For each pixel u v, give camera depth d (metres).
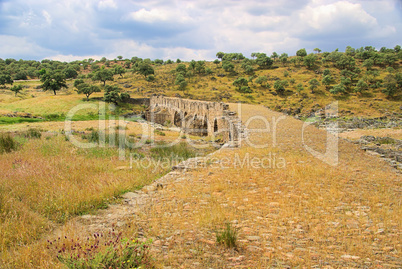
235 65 151.38
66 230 5.94
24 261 4.61
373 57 135.12
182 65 135.50
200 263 4.58
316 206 7.45
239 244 5.29
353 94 98.31
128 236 5.48
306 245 5.25
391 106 84.81
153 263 4.48
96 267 4.01
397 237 5.61
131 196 8.65
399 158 15.03
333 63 137.12
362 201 7.97
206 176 10.64
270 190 8.86
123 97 82.31
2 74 123.94
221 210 6.99
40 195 7.98
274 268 4.42
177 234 5.76
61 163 11.90
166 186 9.62
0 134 16.72
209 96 98.94
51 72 145.25
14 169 10.63
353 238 5.58
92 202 7.79
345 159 13.66
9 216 6.48
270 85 111.50
